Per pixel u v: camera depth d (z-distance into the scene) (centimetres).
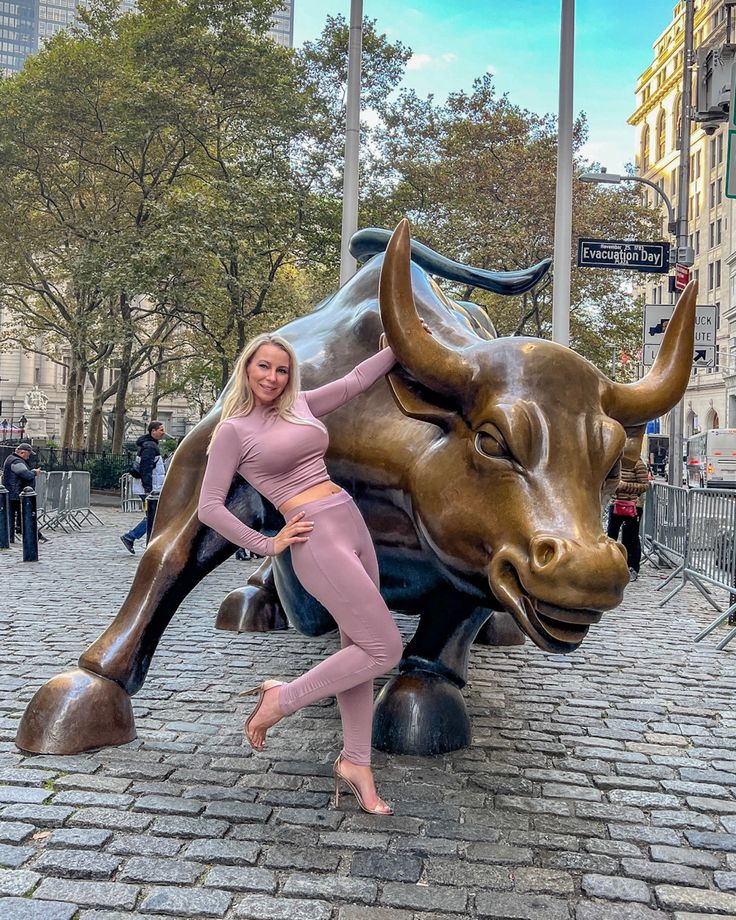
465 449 312
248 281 1914
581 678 536
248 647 577
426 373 311
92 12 2380
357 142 1050
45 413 6194
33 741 359
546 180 1953
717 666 580
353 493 362
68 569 963
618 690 511
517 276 525
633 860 290
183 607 728
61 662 527
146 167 2248
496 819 317
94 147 2220
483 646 614
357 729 314
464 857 286
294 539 301
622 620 743
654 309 1246
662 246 1131
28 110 2109
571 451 294
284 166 1981
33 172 2258
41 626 637
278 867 274
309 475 311
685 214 1603
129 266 1908
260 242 2016
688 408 6725
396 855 284
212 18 1962
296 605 408
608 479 313
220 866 273
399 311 311
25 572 935
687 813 332
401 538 354
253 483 315
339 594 301
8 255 2411
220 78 1989
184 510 388
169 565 380
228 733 397
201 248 1822
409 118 2052
